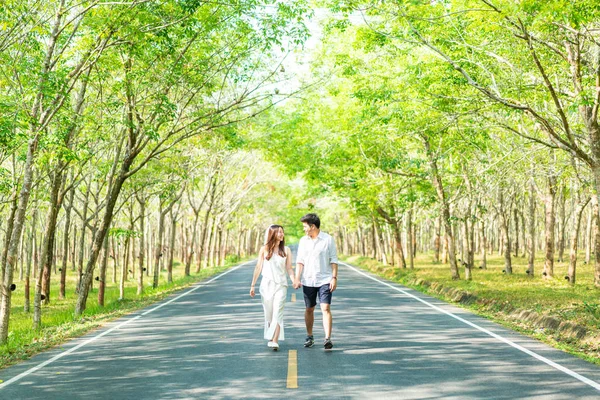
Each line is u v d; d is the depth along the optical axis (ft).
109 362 26.86
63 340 34.50
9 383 23.02
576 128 49.26
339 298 56.70
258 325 38.47
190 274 118.21
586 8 31.48
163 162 73.67
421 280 74.90
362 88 53.57
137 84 51.01
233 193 150.41
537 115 39.42
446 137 65.57
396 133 64.90
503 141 59.88
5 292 36.42
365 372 23.89
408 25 41.88
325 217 195.62
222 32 55.11
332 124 85.46
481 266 104.32
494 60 44.50
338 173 92.38
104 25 39.75
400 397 19.93
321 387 21.39
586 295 51.37
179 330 36.94
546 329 36.22
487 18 37.55
